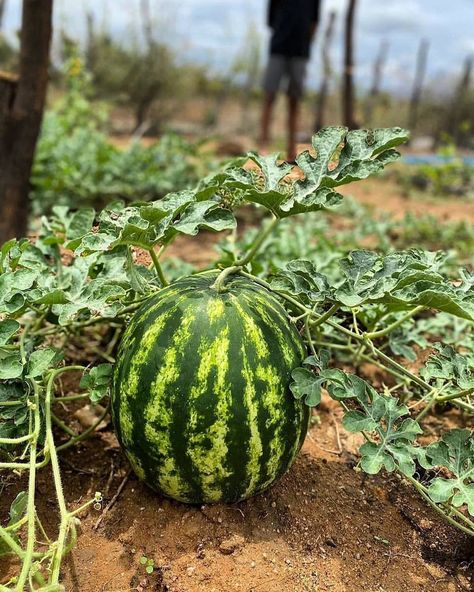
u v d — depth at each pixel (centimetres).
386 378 94
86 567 62
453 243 180
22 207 127
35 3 115
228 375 57
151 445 60
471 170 331
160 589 59
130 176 193
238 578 59
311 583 60
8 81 120
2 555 57
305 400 60
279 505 68
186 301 60
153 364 58
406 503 72
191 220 63
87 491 71
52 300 64
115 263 71
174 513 66
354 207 212
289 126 252
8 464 56
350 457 79
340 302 63
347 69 311
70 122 281
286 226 127
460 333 101
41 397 67
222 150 321
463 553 66
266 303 63
